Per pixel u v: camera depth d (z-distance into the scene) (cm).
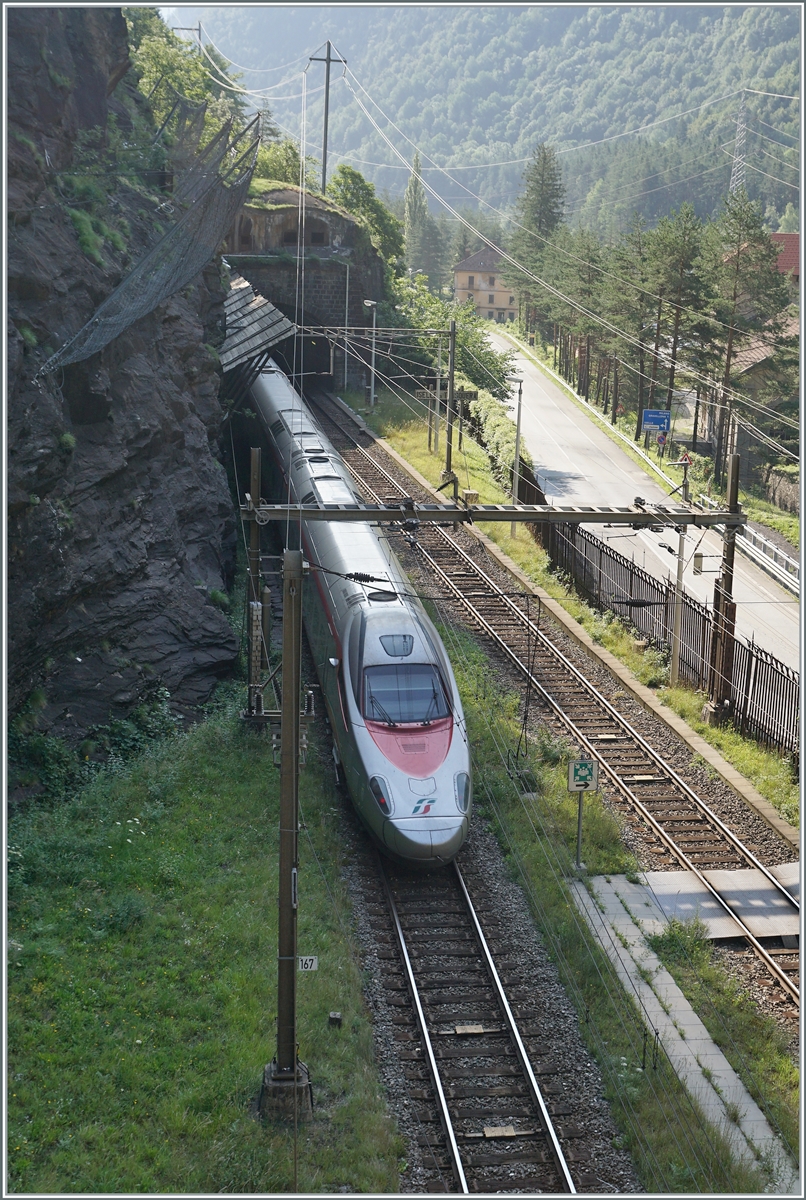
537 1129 1314
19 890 1611
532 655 2611
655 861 1953
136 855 1758
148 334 2539
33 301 1964
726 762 2303
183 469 2614
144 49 5959
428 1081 1385
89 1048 1344
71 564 2027
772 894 1861
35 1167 1169
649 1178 1245
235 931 1603
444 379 5600
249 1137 1248
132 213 2600
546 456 5769
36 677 1977
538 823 1997
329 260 5838
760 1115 1382
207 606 2445
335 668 2048
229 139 2961
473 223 17025
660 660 2766
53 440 1900
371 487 3991
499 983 1560
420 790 1795
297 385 5925
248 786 2030
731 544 2400
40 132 2188
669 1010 1555
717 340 5759
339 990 1505
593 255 7575
